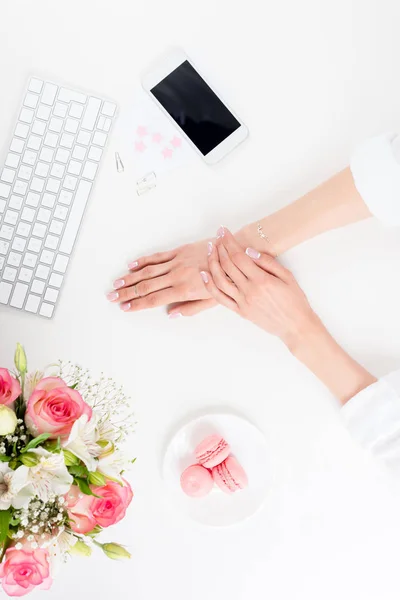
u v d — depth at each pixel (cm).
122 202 86
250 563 89
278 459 89
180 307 88
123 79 86
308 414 89
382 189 73
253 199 88
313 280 88
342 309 88
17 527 57
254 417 88
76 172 84
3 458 55
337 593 89
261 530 89
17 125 83
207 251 86
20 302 84
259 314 85
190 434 86
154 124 86
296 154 87
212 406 88
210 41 86
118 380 87
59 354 86
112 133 85
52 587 87
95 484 58
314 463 89
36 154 84
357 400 81
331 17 86
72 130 84
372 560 89
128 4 85
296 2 86
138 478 87
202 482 83
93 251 86
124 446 87
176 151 86
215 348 88
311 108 87
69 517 59
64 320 86
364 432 81
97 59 86
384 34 87
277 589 89
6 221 83
